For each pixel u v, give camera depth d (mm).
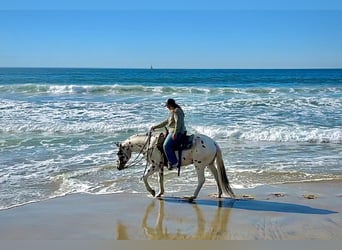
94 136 15875
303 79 58031
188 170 11688
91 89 29969
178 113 9078
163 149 9195
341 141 15406
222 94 29875
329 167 11867
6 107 21484
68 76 74250
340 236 6840
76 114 19797
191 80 55375
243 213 8172
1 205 8570
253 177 10875
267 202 8914
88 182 10297
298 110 21859
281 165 12031
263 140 15641
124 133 16469
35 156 12711
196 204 8766
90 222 7582
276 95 29438
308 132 15961
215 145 9156
